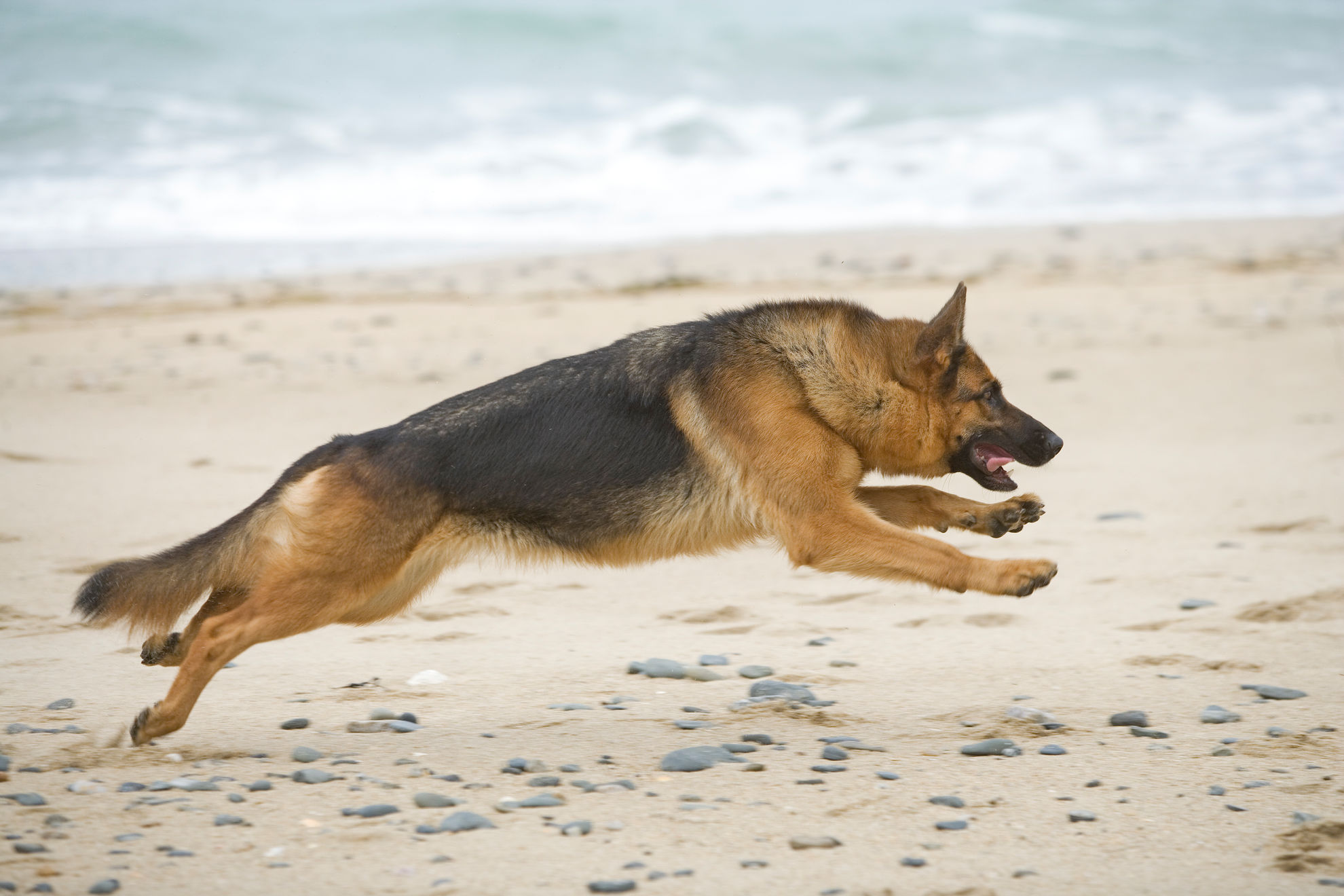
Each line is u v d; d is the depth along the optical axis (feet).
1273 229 106.63
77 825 20.47
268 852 19.45
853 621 34.60
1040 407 59.26
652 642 32.73
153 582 26.07
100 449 52.65
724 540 27.78
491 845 19.75
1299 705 26.96
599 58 185.57
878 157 142.20
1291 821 20.70
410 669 30.32
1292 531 41.50
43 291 89.30
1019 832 20.34
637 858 19.31
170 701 24.57
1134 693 28.02
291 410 59.21
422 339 73.46
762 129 154.20
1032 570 26.21
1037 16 222.48
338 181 131.03
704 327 28.17
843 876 18.70
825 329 28.37
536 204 124.16
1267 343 69.15
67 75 164.14
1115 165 137.08
